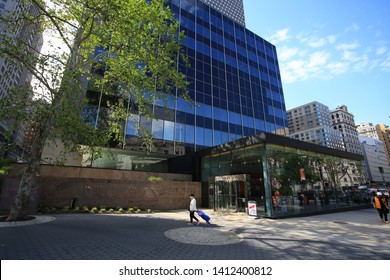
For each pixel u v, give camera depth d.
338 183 21.03
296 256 5.89
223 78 34.16
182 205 18.95
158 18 13.16
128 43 12.30
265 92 40.66
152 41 13.36
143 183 17.31
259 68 41.94
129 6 12.01
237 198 16.70
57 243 6.34
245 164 16.95
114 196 15.95
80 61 13.79
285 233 9.06
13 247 5.77
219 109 31.28
